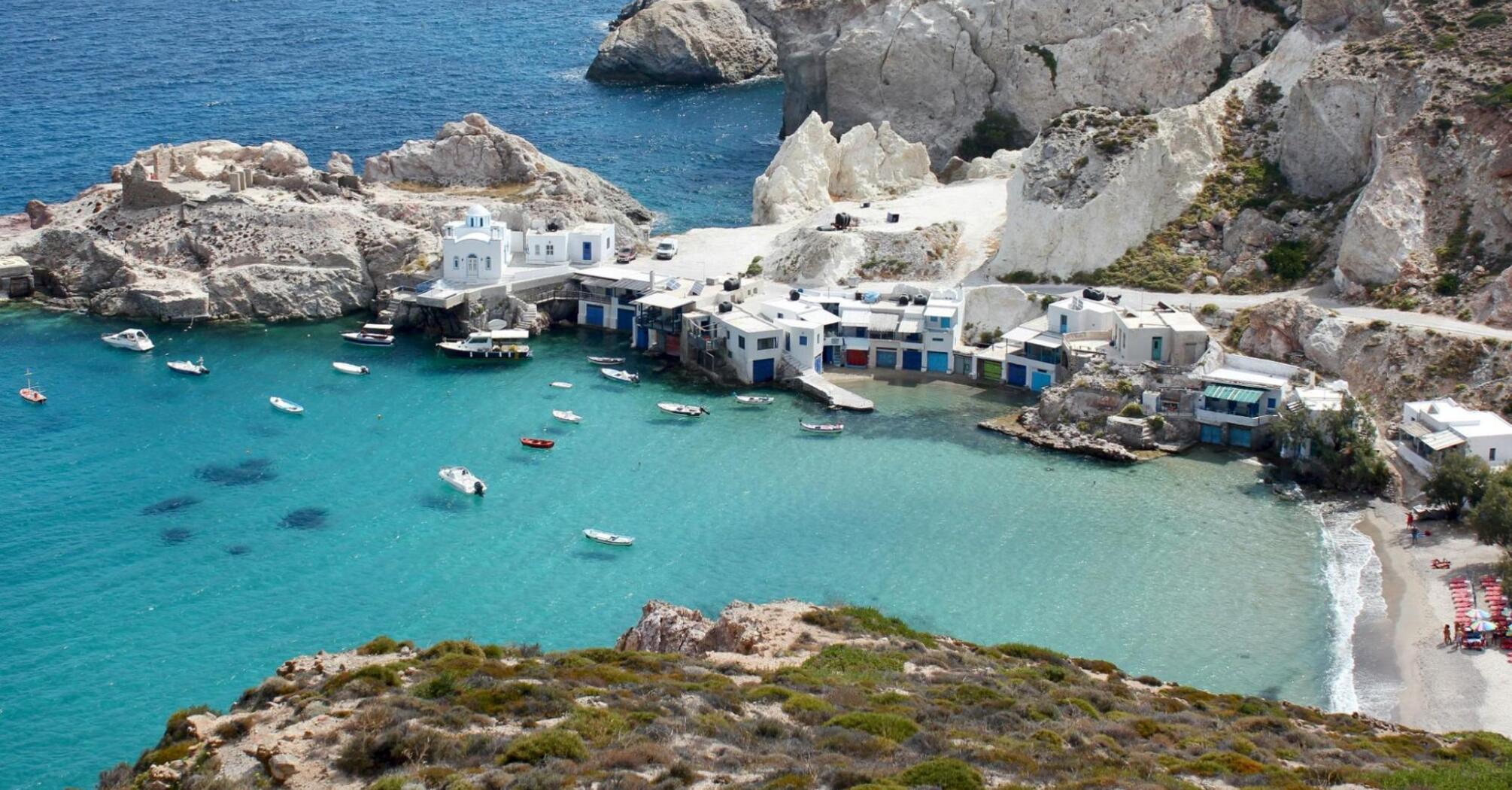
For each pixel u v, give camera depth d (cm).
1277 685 11038
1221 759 7719
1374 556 13088
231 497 14200
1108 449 15275
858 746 7481
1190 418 15662
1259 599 12375
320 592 12412
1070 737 7969
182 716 7975
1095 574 12825
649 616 10394
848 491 14488
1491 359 15212
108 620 11906
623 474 14862
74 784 9806
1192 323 16438
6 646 11481
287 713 7794
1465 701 10688
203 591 12394
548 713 7762
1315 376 15812
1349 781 7738
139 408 16412
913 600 12350
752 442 15712
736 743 7481
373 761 7156
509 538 13450
